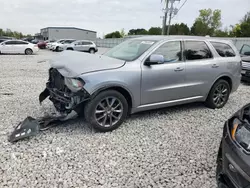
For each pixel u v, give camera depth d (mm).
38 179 2367
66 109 3387
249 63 7664
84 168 2590
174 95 4066
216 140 3432
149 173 2562
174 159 2867
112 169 2598
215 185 2408
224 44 4809
